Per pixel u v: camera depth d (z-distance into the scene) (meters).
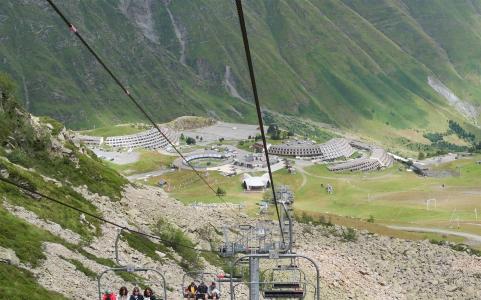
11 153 98.06
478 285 130.12
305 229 173.88
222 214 164.12
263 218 173.38
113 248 79.75
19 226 68.94
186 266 89.38
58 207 85.06
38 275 58.53
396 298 118.38
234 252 62.56
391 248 164.12
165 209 126.44
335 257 142.62
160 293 69.62
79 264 67.12
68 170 111.69
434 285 130.00
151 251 87.81
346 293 109.88
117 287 65.38
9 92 112.31
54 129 124.12
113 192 116.94
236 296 79.38
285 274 88.69
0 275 53.00
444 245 178.88
